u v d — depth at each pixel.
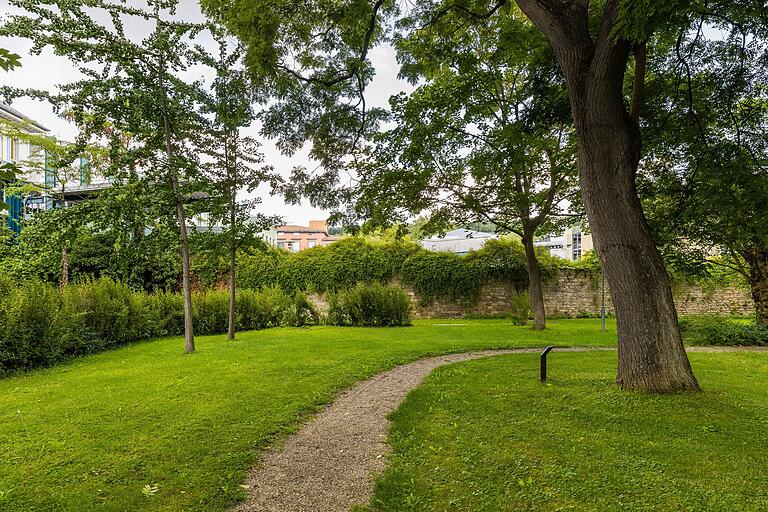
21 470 4.12
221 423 5.38
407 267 23.61
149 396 6.66
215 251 13.07
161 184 10.78
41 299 10.05
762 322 13.38
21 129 18.98
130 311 13.63
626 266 5.97
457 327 17.52
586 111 6.14
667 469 3.88
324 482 3.91
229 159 12.41
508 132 10.09
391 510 3.42
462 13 9.66
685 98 8.37
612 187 6.03
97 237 11.62
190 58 10.72
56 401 6.57
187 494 3.66
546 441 4.55
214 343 12.59
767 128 9.07
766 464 3.95
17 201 18.14
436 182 15.20
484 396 6.29
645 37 4.87
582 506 3.36
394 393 6.88
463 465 4.14
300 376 7.87
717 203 7.40
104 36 9.68
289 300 19.36
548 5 6.28
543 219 15.63
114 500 3.56
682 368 5.83
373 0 9.20
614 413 5.18
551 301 23.00
